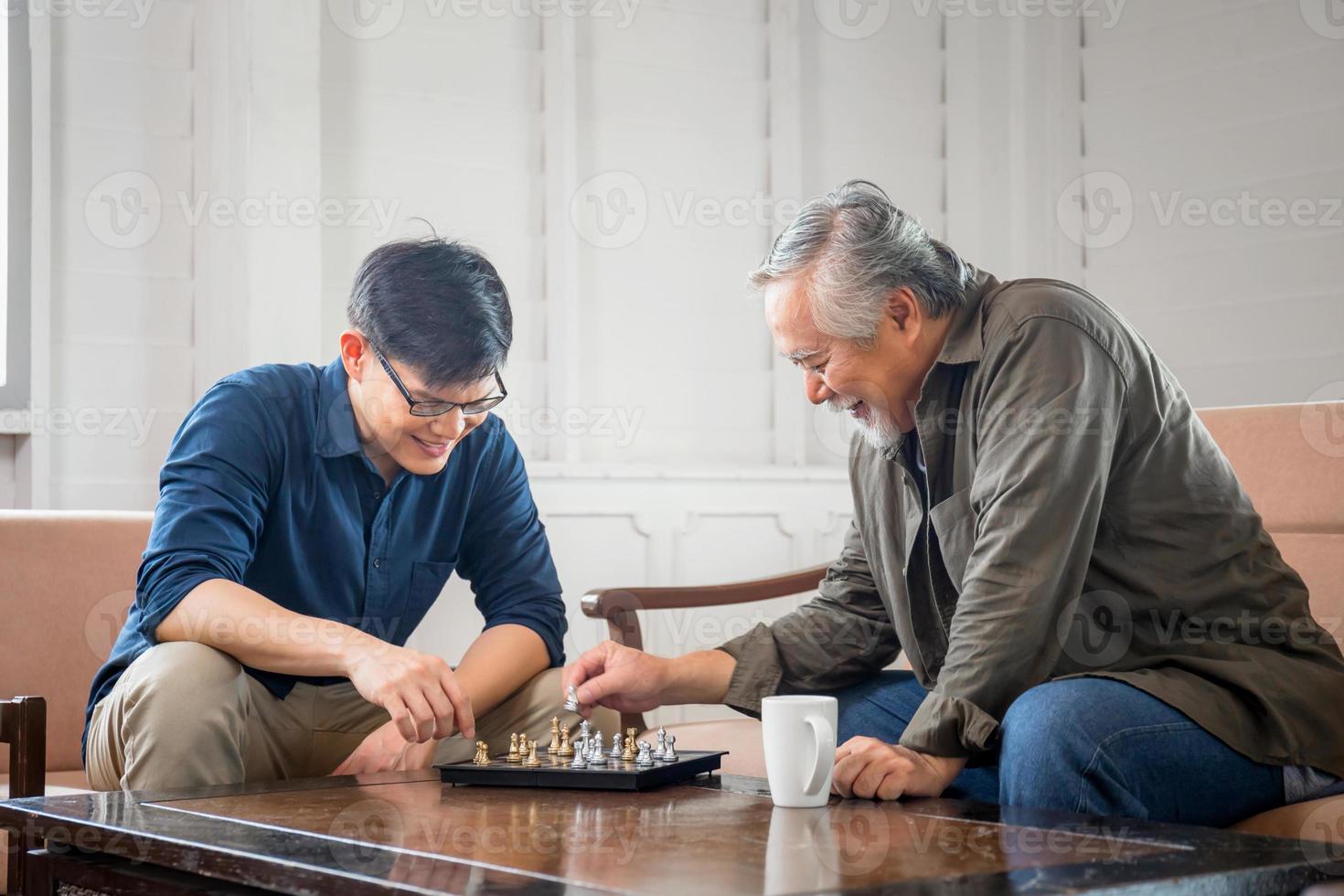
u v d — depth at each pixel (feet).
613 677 4.71
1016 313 4.40
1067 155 10.30
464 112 9.01
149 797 3.83
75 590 6.05
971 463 4.54
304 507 5.22
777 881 2.65
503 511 5.68
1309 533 5.49
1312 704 4.17
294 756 5.13
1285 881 2.78
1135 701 3.93
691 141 9.81
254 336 7.99
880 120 10.36
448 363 4.87
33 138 7.62
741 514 9.54
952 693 4.01
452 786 4.06
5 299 7.62
